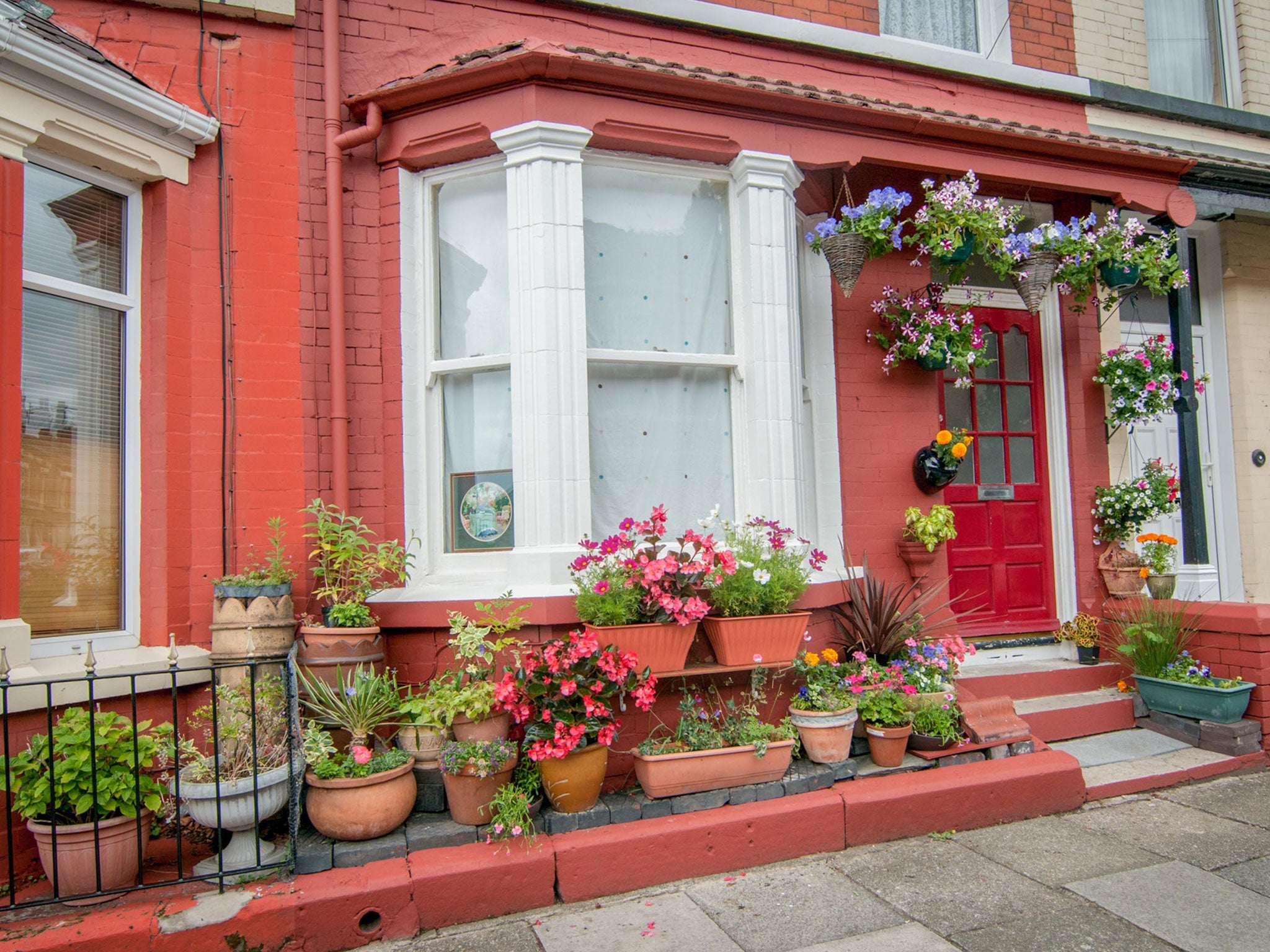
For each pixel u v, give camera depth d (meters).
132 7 4.08
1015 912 3.25
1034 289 5.28
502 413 4.40
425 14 4.62
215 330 4.11
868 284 5.45
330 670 3.74
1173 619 5.27
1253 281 6.93
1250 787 4.52
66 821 3.10
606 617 3.75
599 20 4.98
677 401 4.53
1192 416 5.87
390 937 3.13
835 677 4.32
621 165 4.45
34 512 3.64
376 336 4.39
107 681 3.56
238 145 4.22
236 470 4.09
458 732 3.61
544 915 3.29
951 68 5.89
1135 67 6.80
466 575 4.31
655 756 3.68
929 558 5.29
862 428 5.36
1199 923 3.14
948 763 4.29
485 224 4.48
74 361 3.80
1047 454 6.11
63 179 3.79
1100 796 4.39
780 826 3.73
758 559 4.06
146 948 2.87
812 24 5.53
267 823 3.58
